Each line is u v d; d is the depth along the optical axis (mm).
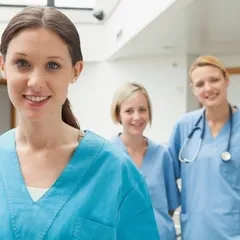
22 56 627
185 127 1537
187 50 4012
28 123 700
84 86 4848
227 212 1342
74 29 679
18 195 694
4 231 659
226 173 1366
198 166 1426
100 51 4781
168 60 4410
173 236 1447
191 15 2424
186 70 4312
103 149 778
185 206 1460
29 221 663
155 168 1498
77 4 4750
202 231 1373
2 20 4285
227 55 4215
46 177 717
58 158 737
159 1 2379
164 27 2793
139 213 785
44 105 649
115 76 4727
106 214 709
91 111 4848
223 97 1408
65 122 808
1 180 720
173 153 1554
